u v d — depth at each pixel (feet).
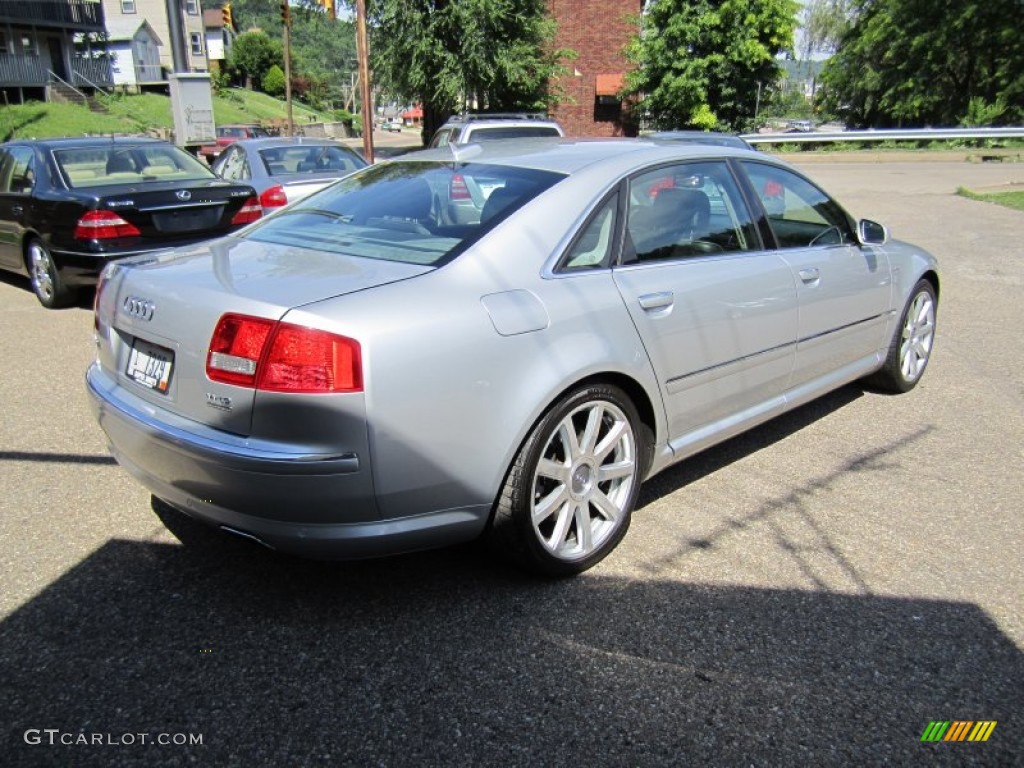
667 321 11.37
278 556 11.31
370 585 10.63
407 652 9.29
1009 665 9.18
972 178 68.69
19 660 9.07
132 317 10.21
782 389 14.08
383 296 9.11
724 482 13.74
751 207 13.52
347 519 8.95
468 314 9.36
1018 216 45.98
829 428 16.20
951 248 36.68
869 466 14.39
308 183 31.40
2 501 12.79
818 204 15.20
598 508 11.06
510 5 79.30
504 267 10.04
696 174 12.75
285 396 8.55
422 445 9.02
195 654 9.21
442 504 9.40
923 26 119.24
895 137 89.61
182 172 27.25
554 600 10.32
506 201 10.81
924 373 19.69
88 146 26.63
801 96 155.53
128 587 10.53
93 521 12.22
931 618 10.00
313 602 10.25
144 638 9.49
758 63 97.09
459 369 9.18
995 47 114.93
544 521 10.69
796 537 11.90
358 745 7.92
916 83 120.98
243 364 8.75
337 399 8.54
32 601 10.16
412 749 7.88
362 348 8.61
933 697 8.67
